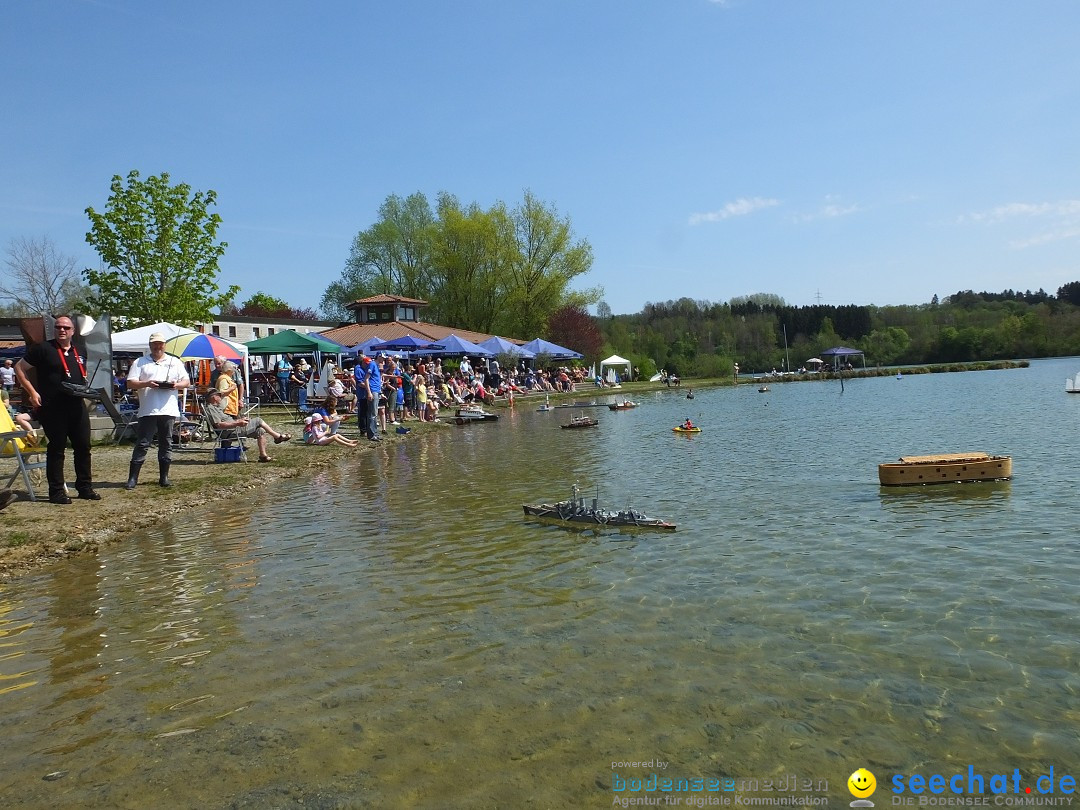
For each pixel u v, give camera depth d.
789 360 115.31
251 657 5.78
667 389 63.97
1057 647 5.75
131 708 4.98
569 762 4.21
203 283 29.12
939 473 12.74
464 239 66.44
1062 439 18.55
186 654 5.87
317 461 16.97
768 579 7.62
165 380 12.32
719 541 9.24
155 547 9.24
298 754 4.34
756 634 6.10
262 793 3.95
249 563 8.45
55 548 8.84
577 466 16.45
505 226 67.50
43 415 10.62
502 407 40.69
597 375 69.12
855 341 121.94
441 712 4.82
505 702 4.94
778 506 11.41
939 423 24.45
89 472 11.27
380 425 26.20
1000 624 6.25
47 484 12.35
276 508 11.72
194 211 28.69
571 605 6.87
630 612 6.66
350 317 74.75
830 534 9.52
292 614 6.74
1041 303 128.62
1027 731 4.51
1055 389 41.72
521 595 7.18
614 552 8.74
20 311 50.22
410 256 72.62
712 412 34.22
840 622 6.36
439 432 26.34
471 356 49.22
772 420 28.69
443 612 6.73
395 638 6.12
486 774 4.09
